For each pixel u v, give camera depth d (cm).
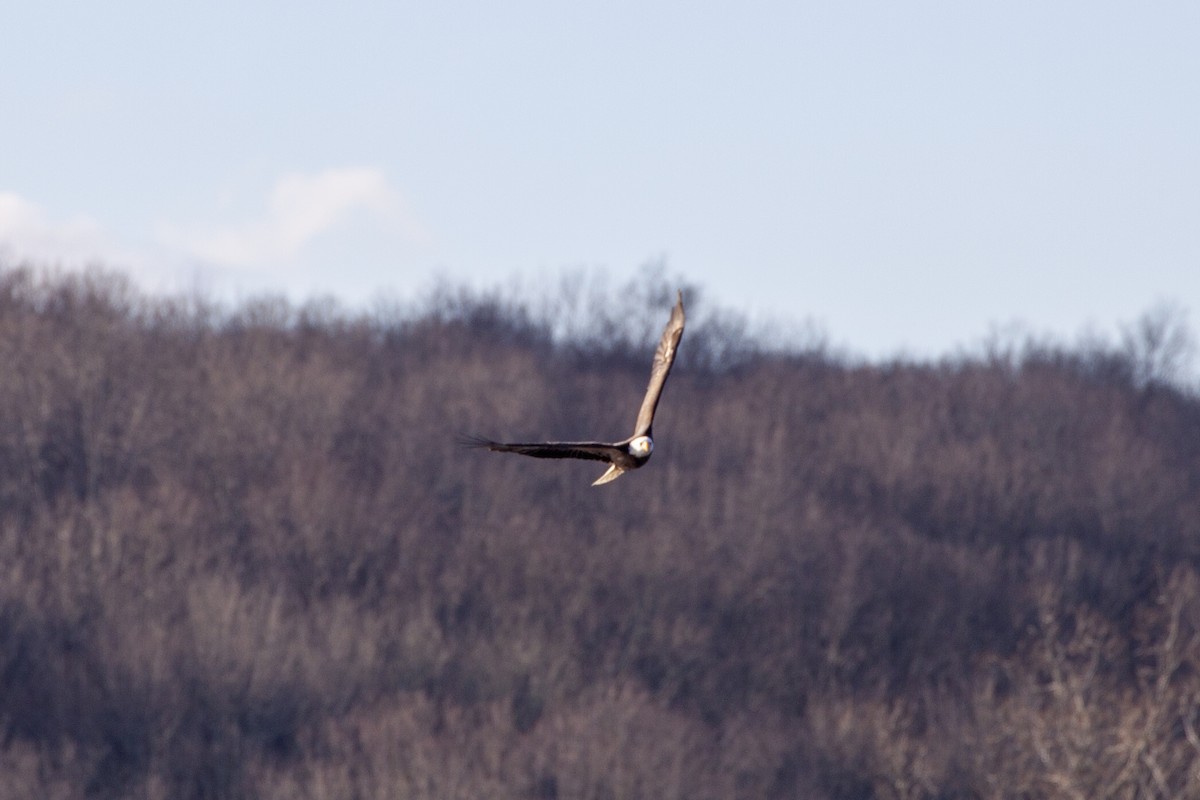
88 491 5012
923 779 3581
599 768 3553
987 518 5759
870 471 5916
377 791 3384
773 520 5169
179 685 3888
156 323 5750
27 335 5300
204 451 5188
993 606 5066
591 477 5384
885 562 5125
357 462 5372
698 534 5028
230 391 5316
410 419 5572
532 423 5888
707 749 3906
